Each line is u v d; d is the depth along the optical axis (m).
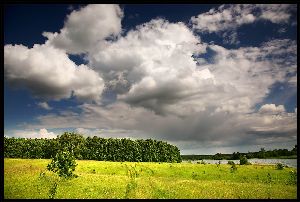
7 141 97.44
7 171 47.53
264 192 35.34
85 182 39.81
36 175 43.06
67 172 39.47
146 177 53.09
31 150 98.62
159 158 110.38
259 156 135.75
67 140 106.44
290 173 51.69
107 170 62.44
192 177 56.28
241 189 37.69
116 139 110.94
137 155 108.88
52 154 99.69
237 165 72.81
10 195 30.97
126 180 44.22
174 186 39.22
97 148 107.75
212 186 39.91
